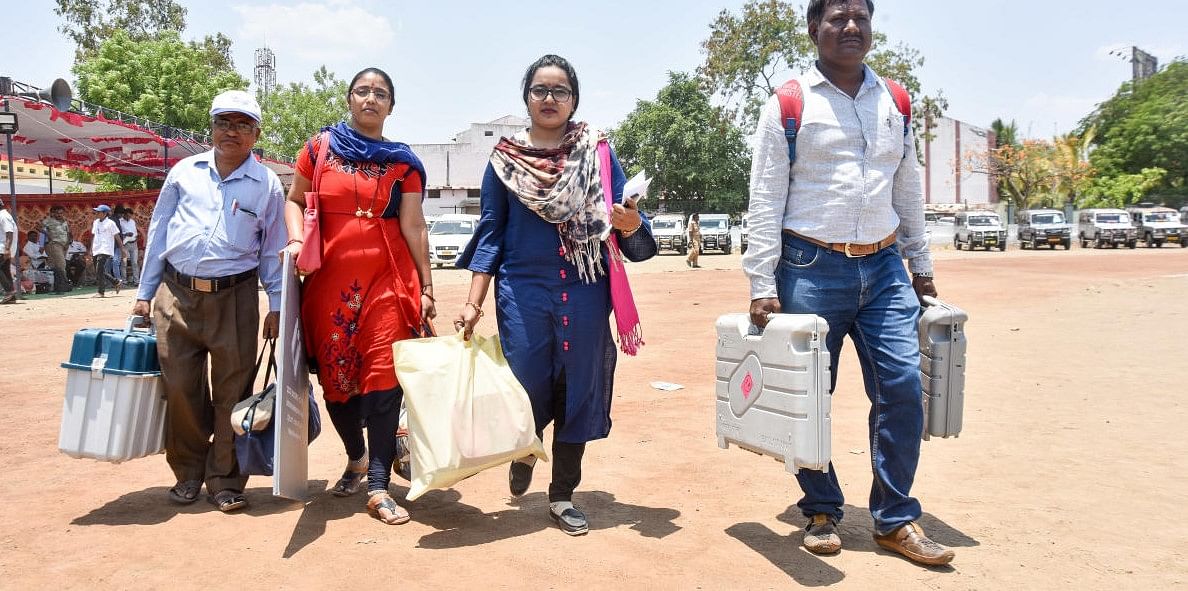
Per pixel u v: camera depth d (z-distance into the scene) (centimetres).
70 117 1761
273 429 381
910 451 327
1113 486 422
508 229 368
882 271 333
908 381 323
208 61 4684
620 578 306
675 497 412
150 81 3450
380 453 381
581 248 358
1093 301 1429
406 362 356
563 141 364
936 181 6656
